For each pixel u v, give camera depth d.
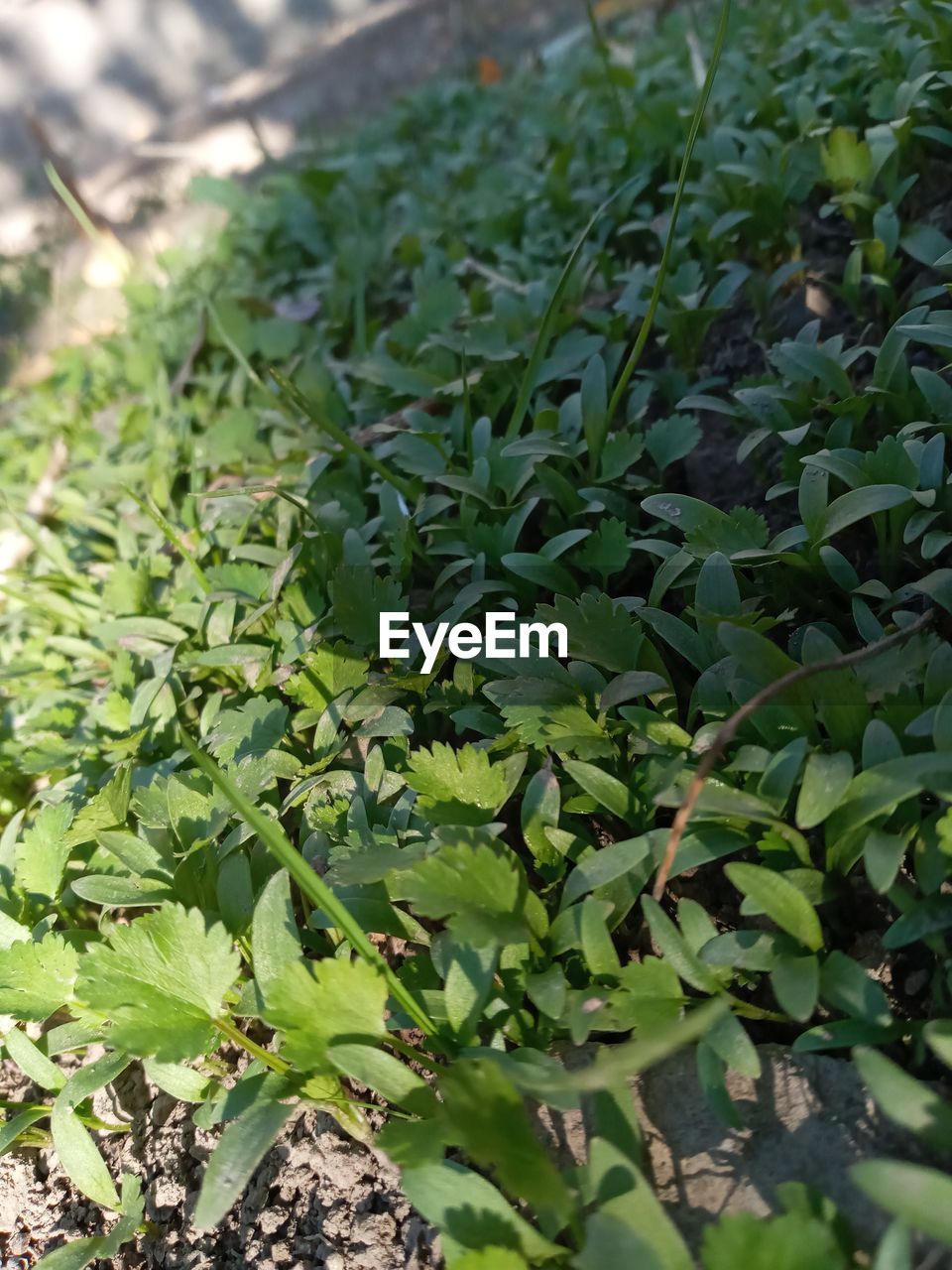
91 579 0.34
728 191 0.31
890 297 0.26
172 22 1.14
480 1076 0.13
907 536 0.19
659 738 0.17
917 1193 0.11
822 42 0.38
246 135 0.96
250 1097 0.15
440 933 0.16
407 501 0.27
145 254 0.71
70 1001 0.18
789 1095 0.15
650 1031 0.14
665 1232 0.12
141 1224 0.17
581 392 0.25
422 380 0.30
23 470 0.47
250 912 0.18
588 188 0.40
